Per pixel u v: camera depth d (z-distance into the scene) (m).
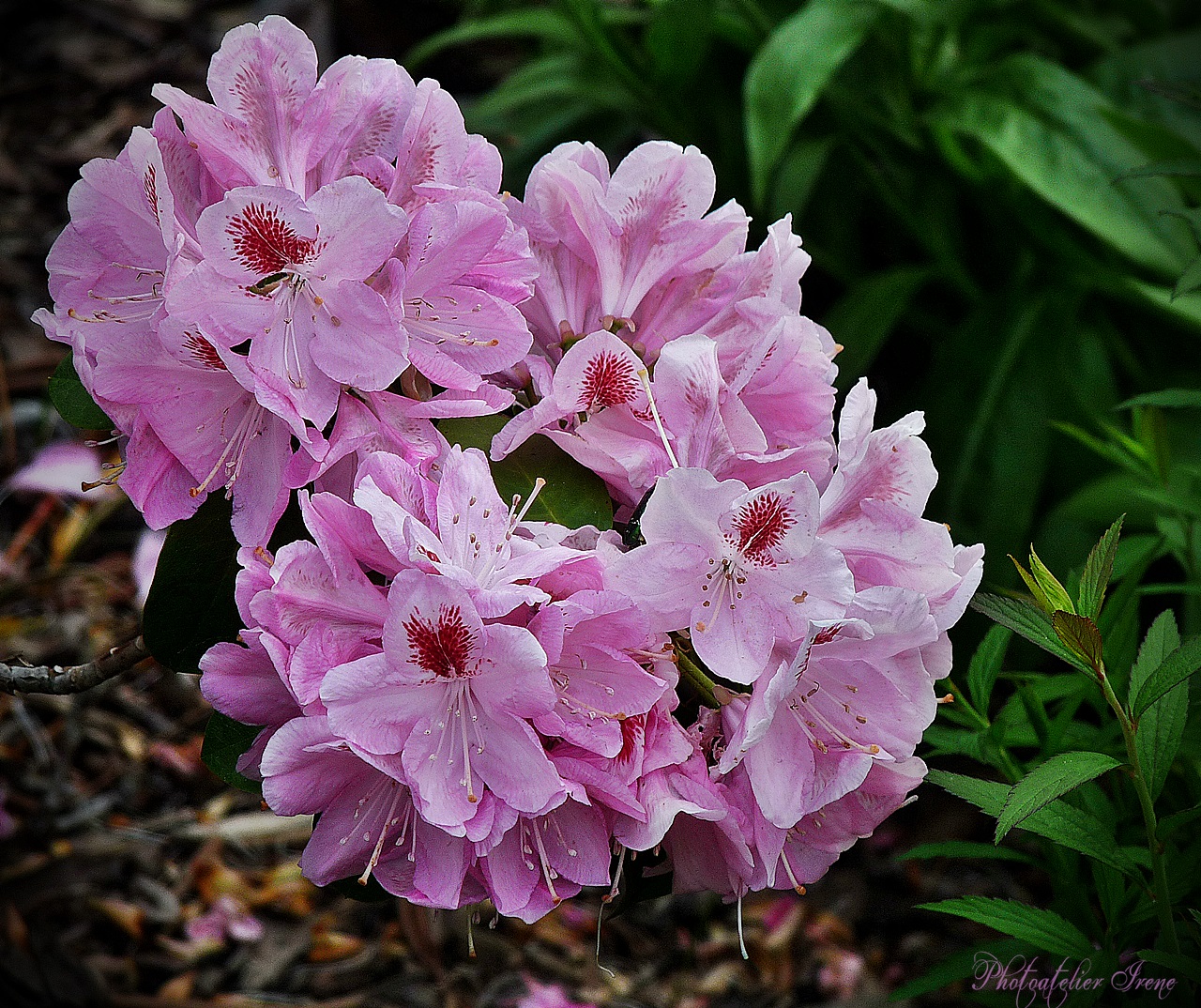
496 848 1.04
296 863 1.80
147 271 1.08
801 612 1.03
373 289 1.05
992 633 1.18
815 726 1.06
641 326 1.11
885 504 1.06
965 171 1.93
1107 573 1.09
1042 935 1.10
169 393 1.06
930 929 1.81
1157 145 1.72
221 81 1.05
